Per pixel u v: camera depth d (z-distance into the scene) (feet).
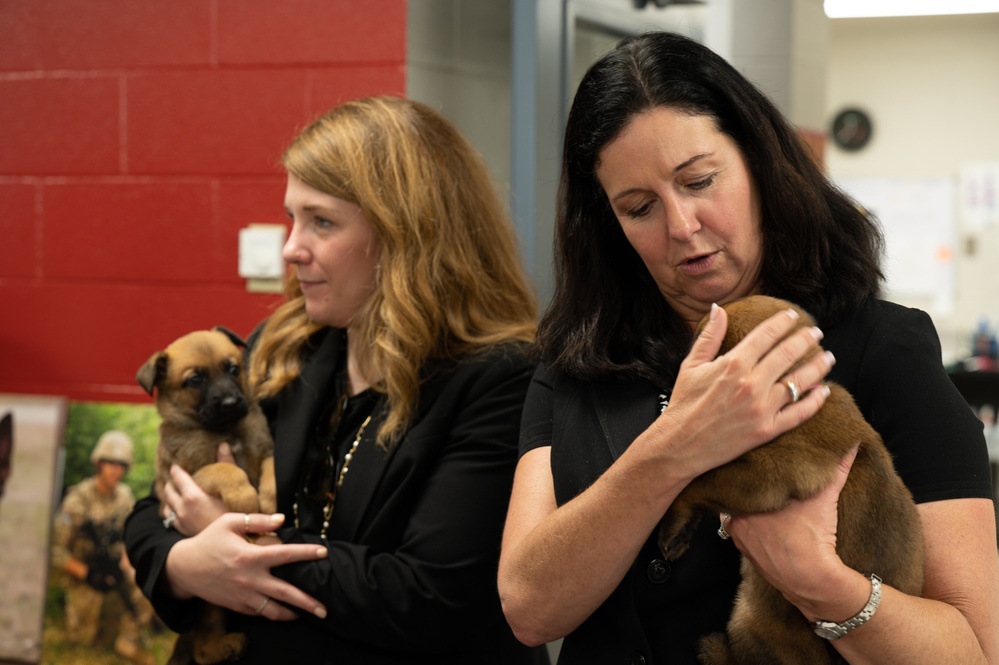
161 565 5.61
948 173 20.90
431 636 5.21
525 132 8.57
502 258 6.35
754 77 11.37
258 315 9.12
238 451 6.33
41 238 9.54
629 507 3.75
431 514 5.37
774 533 3.64
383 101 6.15
